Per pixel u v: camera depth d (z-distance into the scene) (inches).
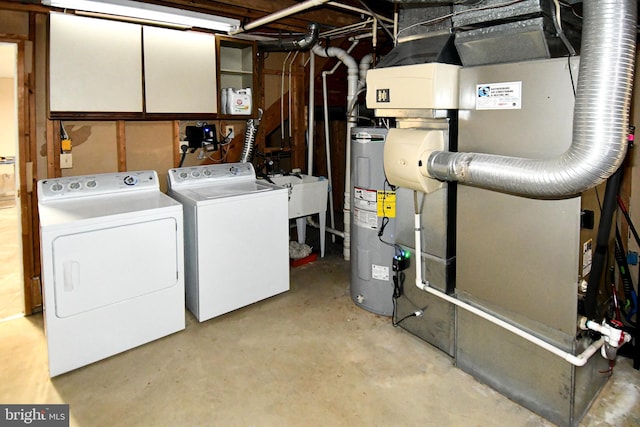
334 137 220.5
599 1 58.6
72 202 108.5
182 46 130.1
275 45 148.2
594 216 74.2
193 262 114.0
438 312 99.9
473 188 84.5
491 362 86.9
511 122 75.5
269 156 174.7
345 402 83.4
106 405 83.0
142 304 103.3
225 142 156.6
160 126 140.8
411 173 90.7
